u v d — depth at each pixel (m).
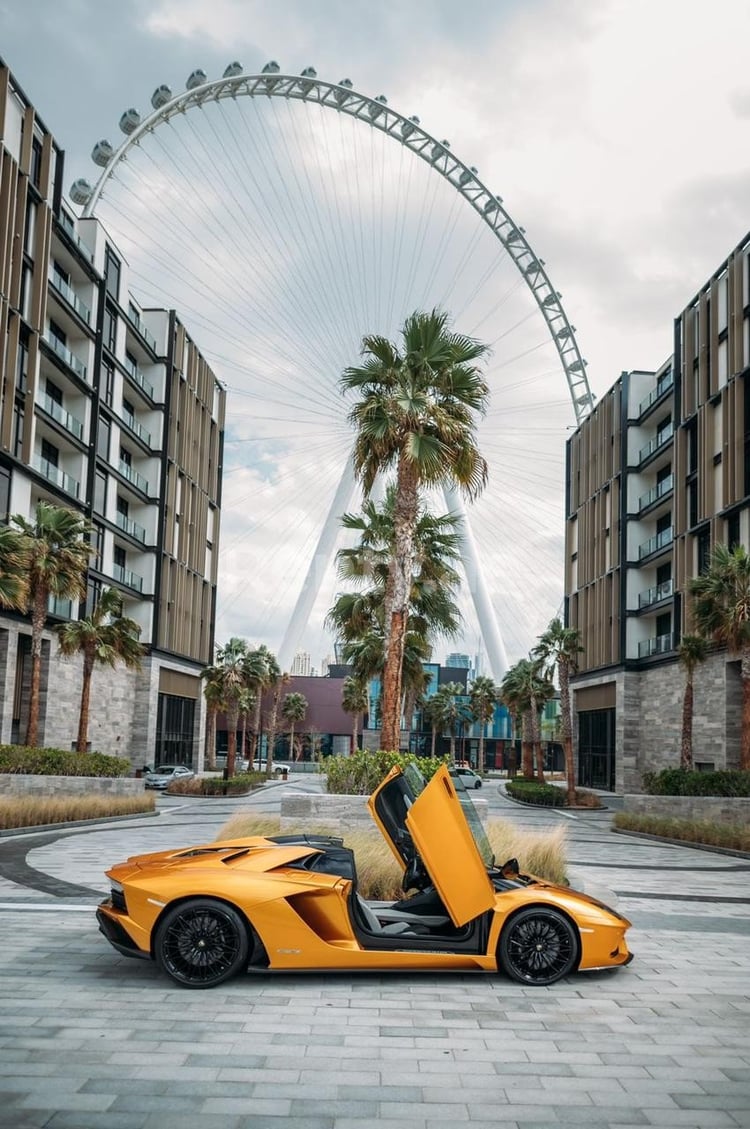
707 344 41.88
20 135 34.53
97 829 21.23
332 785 18.36
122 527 48.59
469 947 6.83
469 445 20.31
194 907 6.45
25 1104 4.27
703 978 7.21
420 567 26.89
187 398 57.28
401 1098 4.50
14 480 34.62
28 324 35.31
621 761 49.53
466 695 99.75
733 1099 4.60
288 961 6.47
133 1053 5.02
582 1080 4.82
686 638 35.66
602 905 7.32
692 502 43.78
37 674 31.58
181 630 55.97
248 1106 4.34
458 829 6.64
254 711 67.81
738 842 20.02
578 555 60.56
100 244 44.00
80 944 7.64
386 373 20.62
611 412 54.75
